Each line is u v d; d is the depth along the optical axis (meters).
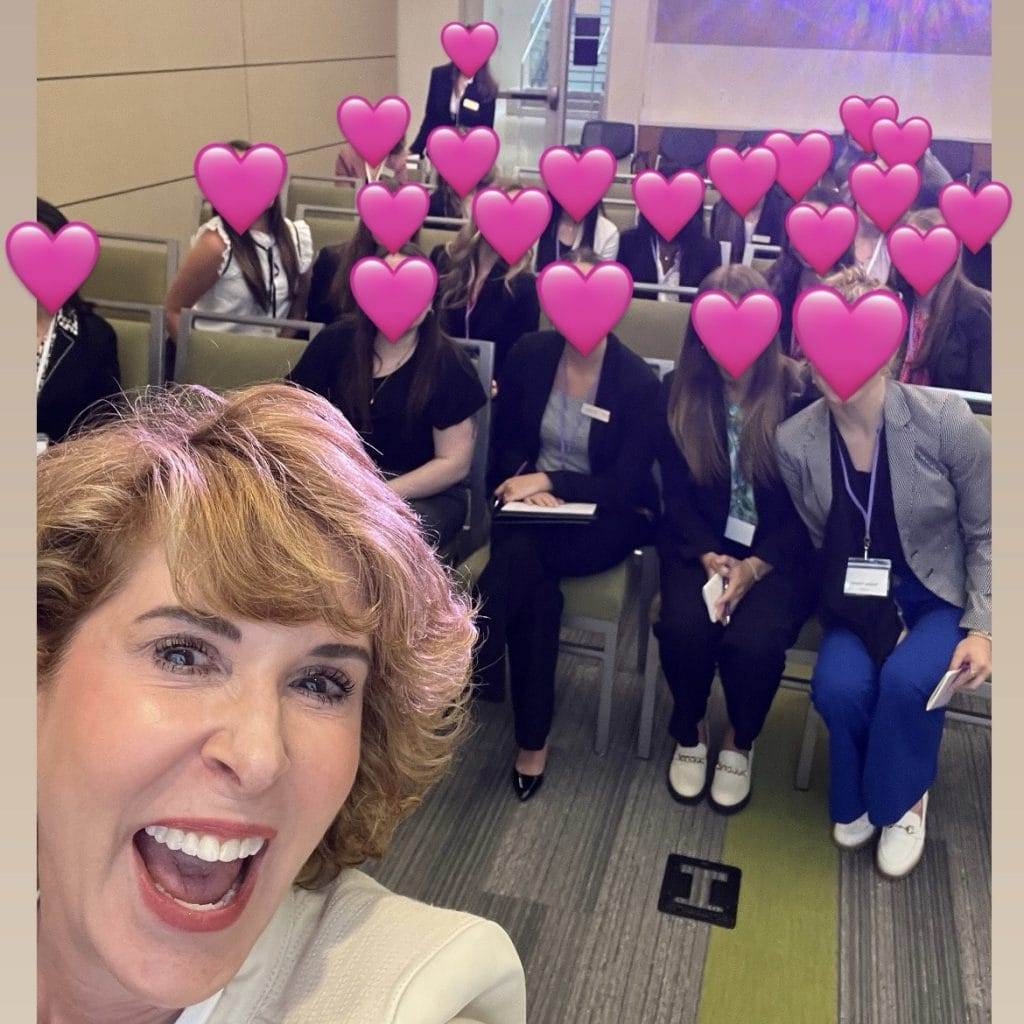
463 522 2.34
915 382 2.54
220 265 2.84
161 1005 0.55
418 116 6.76
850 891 1.91
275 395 0.64
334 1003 0.57
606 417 2.20
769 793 2.18
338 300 2.75
